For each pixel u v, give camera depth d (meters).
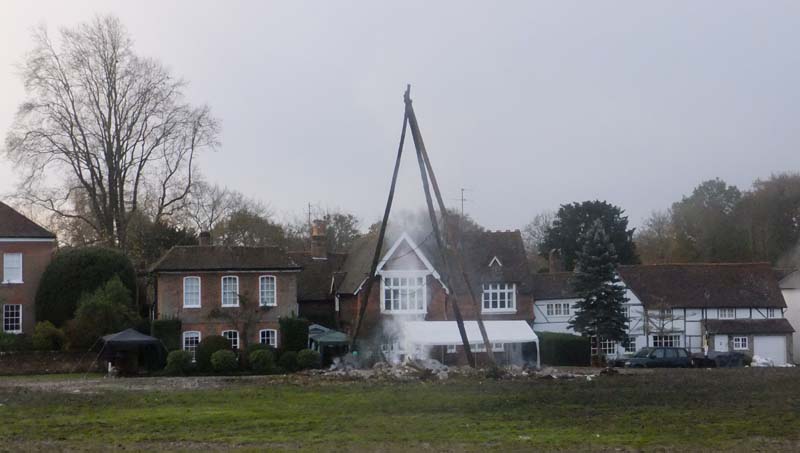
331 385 40.44
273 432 25.23
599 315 69.88
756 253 101.00
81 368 55.41
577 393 35.34
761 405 31.14
